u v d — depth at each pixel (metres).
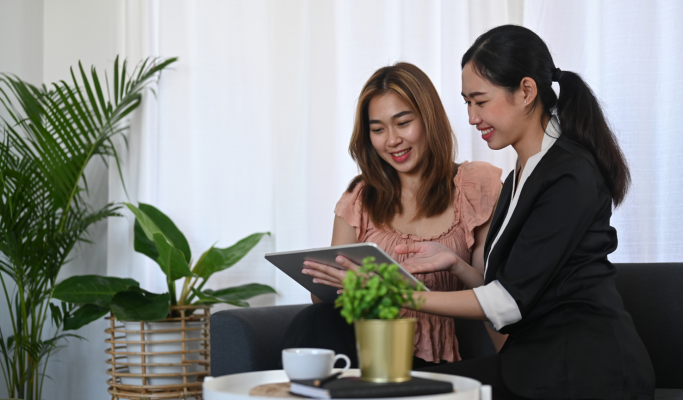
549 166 1.20
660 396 1.41
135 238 2.34
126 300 2.02
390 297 0.85
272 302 2.48
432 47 2.21
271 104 2.44
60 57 2.89
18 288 2.58
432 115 1.62
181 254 2.05
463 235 1.64
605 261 1.21
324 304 1.45
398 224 1.70
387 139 1.63
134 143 2.67
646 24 2.00
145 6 2.67
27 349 2.38
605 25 2.02
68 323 2.25
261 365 1.45
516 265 1.16
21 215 2.58
